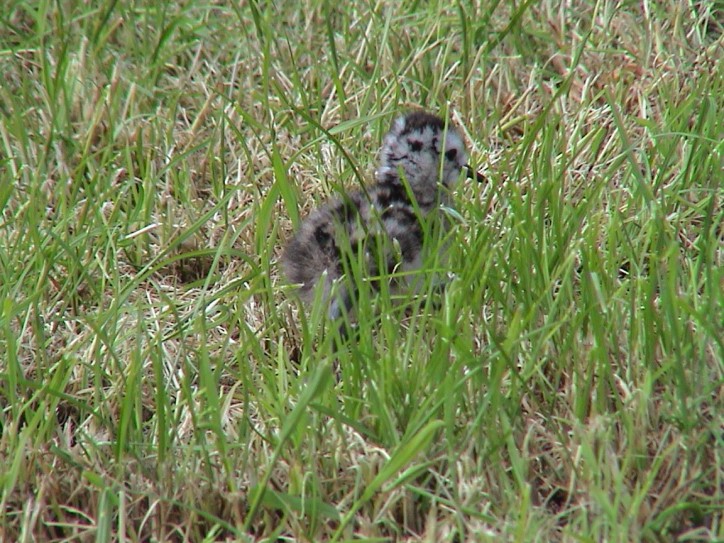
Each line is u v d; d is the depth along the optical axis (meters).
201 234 12.09
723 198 11.70
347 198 10.45
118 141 13.46
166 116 13.92
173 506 8.57
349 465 8.73
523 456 8.50
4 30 15.17
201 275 11.95
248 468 8.75
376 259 10.16
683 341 9.24
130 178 12.55
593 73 14.32
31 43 14.85
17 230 11.73
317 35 15.15
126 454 8.98
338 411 8.91
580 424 8.66
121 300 10.39
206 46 15.05
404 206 11.03
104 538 8.17
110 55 14.76
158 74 14.48
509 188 11.34
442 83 14.08
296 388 9.21
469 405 9.05
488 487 8.46
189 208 12.28
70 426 9.59
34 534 8.46
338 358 9.95
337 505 8.48
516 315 8.89
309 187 12.86
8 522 8.56
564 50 14.56
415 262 10.51
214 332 10.77
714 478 8.49
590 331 9.88
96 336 10.00
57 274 11.22
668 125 12.57
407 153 11.27
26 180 12.70
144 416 9.78
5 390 9.44
